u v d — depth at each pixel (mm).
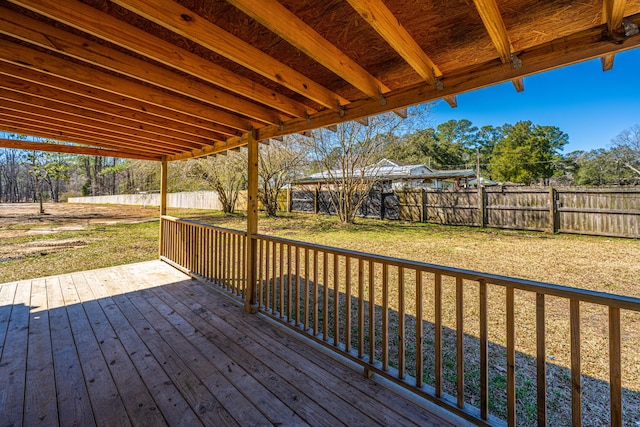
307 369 2121
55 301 3371
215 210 15680
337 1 1323
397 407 1741
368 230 8570
